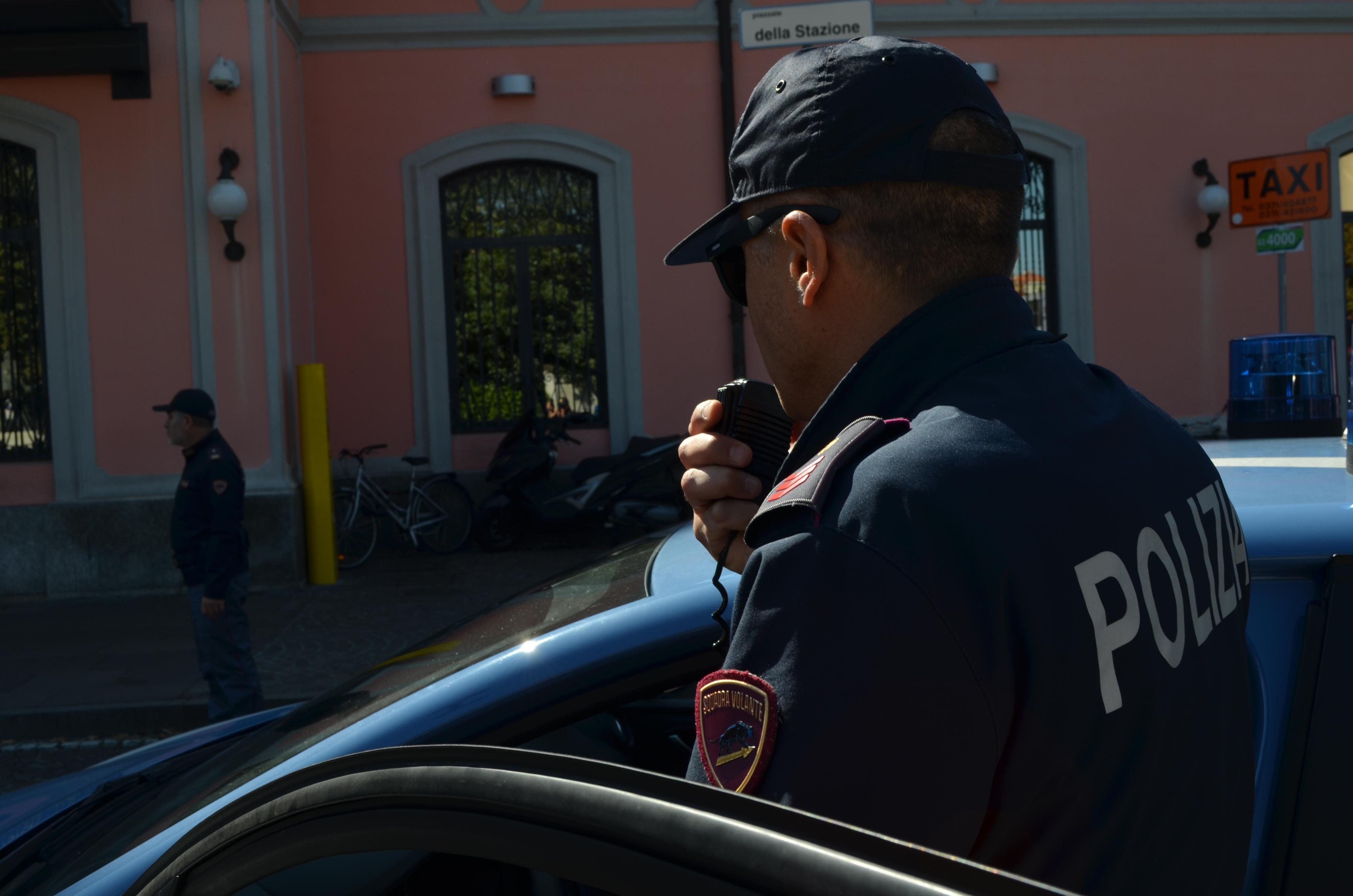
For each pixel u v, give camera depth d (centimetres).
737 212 89
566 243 984
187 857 109
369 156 947
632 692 131
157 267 782
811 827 56
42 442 804
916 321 78
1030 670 63
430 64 948
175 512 468
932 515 63
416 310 957
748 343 980
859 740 60
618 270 973
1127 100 1011
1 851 171
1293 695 124
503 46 952
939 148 78
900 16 991
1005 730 63
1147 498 75
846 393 78
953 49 998
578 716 131
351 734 137
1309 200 728
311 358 924
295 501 784
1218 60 1013
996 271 82
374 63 943
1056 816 65
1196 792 72
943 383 75
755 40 516
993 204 80
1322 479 151
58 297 786
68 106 774
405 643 607
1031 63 1003
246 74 777
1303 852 119
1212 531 82
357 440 961
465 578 812
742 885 57
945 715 60
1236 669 81
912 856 52
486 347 988
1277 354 268
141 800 169
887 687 60
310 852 92
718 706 66
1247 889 118
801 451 78
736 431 89
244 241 784
